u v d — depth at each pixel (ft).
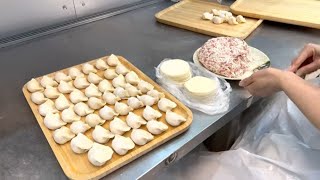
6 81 2.48
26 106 2.18
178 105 2.12
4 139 1.90
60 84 2.27
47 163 1.74
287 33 3.35
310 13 3.55
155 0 4.19
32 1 3.00
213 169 2.36
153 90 2.22
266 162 2.24
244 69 2.50
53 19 3.27
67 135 1.82
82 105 2.07
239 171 2.25
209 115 2.08
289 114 2.56
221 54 2.49
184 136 1.91
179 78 2.34
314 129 2.37
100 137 1.81
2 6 2.83
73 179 1.57
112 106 2.16
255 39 3.23
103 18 3.64
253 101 2.34
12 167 1.71
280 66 2.69
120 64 2.57
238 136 2.85
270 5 3.81
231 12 3.69
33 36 3.13
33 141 1.89
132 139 1.80
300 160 2.22
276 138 2.42
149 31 3.39
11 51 2.92
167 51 2.96
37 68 2.66
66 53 2.91
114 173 1.66
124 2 3.91
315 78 2.44
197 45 3.08
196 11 3.77
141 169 1.69
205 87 2.20
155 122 1.91
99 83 2.35
